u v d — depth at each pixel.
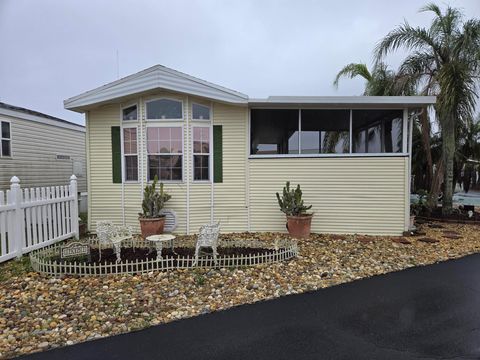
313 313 3.57
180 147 7.56
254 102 7.24
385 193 7.52
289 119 7.68
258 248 5.86
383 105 7.34
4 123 10.96
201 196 7.64
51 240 6.21
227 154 7.66
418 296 4.06
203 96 7.24
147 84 7.14
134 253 5.46
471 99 8.59
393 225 7.52
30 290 4.08
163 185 7.55
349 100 7.16
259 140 7.72
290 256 5.52
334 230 7.63
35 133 12.40
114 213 7.73
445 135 9.26
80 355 2.74
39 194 5.95
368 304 3.82
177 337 3.05
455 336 3.06
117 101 7.50
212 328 3.22
